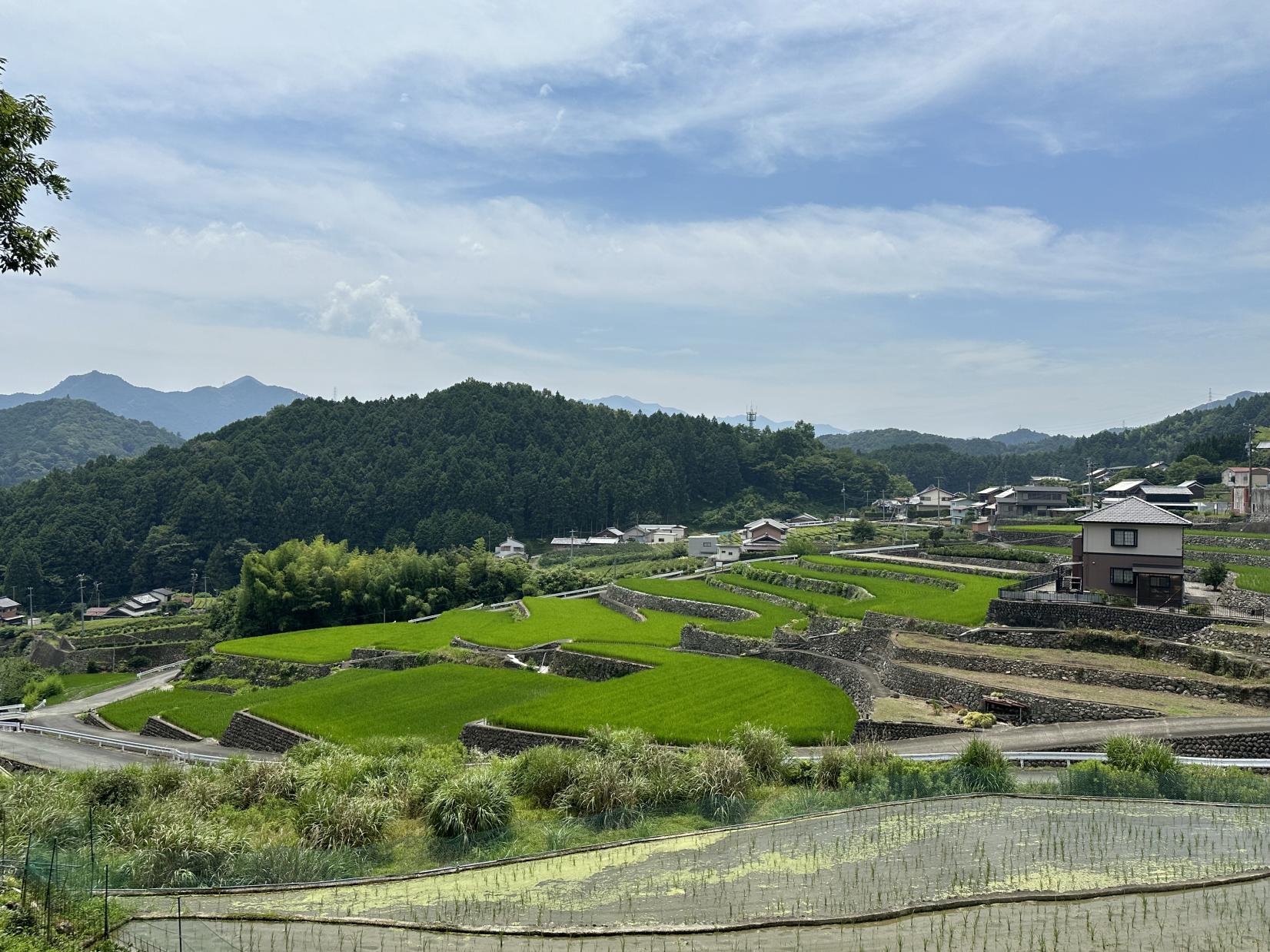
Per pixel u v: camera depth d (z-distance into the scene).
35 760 41.31
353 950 16.33
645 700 40.00
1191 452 136.88
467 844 22.48
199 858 21.08
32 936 15.05
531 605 88.00
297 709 45.81
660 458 184.12
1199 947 15.82
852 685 41.97
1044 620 43.41
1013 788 25.09
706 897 18.62
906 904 17.83
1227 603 46.38
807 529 137.62
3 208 18.17
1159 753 25.55
